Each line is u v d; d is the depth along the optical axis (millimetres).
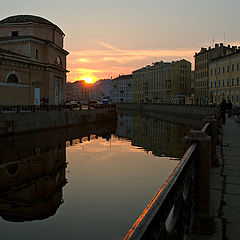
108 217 9336
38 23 45188
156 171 15672
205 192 4520
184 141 4664
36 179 14242
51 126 36188
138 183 13250
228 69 63062
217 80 68688
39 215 9641
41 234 8242
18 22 44938
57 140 27938
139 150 23281
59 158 19422
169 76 100750
